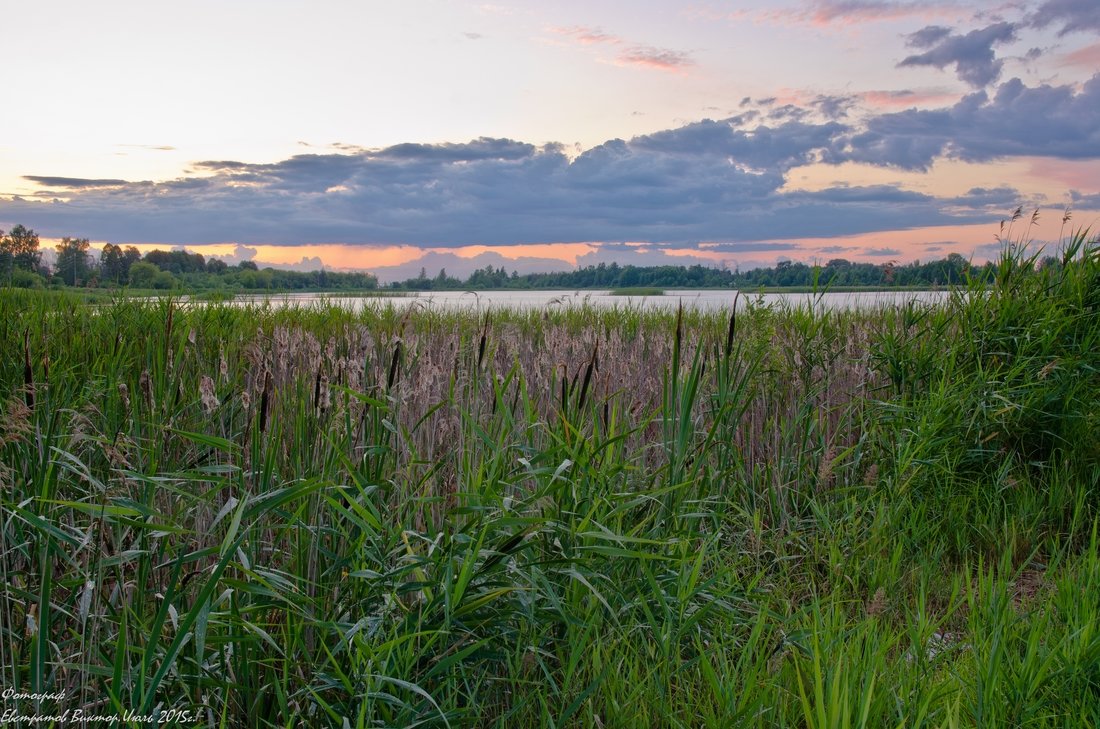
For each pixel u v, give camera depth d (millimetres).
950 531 4906
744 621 3498
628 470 3730
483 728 2857
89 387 3709
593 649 3053
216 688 2549
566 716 2619
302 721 2557
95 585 2566
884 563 4230
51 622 2646
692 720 2834
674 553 3465
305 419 3639
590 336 6176
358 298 13367
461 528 2865
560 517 3188
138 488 3016
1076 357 5742
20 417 2742
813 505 4691
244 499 2395
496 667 2984
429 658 2791
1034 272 6500
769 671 3029
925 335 6367
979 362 5820
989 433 5633
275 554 3182
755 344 5504
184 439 3617
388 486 3389
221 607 2684
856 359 6180
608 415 4328
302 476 3422
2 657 2455
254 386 3822
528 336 8133
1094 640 2932
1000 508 5160
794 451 5457
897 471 5035
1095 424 5547
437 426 4055
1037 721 2648
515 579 2957
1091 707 2658
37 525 2311
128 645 2467
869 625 3201
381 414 3518
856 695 2643
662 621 3236
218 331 7352
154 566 2848
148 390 3250
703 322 9750
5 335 5488
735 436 5355
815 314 7129
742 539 4422
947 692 2738
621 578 3387
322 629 2701
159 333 5062
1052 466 5398
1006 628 3219
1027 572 4492
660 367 6039
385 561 2799
